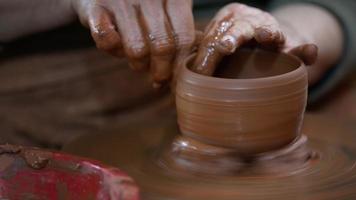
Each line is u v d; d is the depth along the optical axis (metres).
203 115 0.94
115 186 0.79
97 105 1.38
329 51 1.32
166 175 0.95
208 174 0.94
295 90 0.93
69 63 1.35
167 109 1.42
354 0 1.38
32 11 1.27
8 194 0.87
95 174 0.83
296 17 1.33
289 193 0.90
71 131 1.38
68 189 0.85
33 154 0.86
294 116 0.94
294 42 1.12
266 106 0.92
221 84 0.92
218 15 1.05
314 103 1.38
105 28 1.00
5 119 1.36
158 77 1.02
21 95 1.35
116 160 0.99
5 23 1.29
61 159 0.85
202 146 0.96
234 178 0.93
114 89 1.38
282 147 0.96
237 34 0.98
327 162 0.96
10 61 1.35
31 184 0.86
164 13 1.01
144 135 1.06
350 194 0.90
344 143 1.02
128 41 1.00
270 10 1.42
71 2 1.20
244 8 1.05
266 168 0.94
